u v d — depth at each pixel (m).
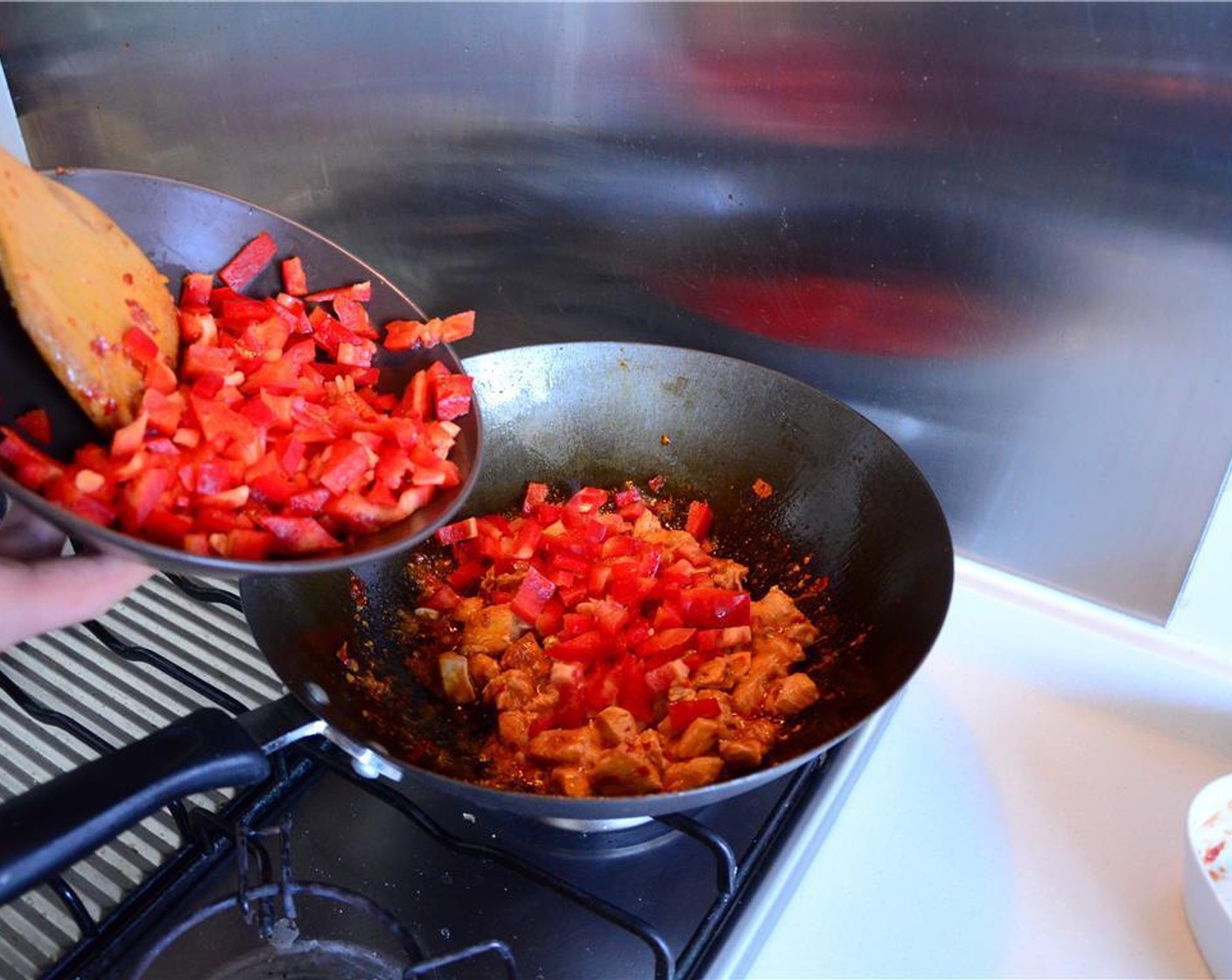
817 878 0.63
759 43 0.71
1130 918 0.62
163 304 0.61
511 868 0.60
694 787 0.63
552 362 0.79
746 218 0.77
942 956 0.60
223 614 0.78
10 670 0.73
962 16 0.66
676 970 0.58
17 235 0.54
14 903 0.61
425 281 0.92
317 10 0.84
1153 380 0.69
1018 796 0.67
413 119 0.85
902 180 0.71
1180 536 0.72
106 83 0.96
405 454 0.61
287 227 0.67
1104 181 0.66
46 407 0.58
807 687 0.68
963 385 0.75
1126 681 0.73
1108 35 0.63
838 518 0.74
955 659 0.75
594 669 0.71
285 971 0.59
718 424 0.79
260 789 0.66
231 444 0.58
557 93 0.79
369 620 0.72
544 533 0.77
